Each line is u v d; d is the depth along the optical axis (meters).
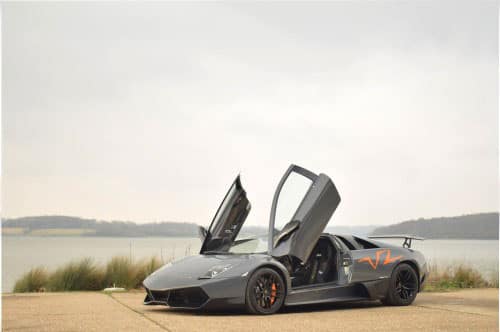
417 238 8.81
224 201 8.36
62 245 69.38
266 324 6.41
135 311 7.75
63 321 6.71
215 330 5.95
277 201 7.87
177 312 7.61
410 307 8.29
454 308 8.16
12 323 6.55
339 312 7.66
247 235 7.98
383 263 8.35
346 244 8.45
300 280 8.03
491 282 13.63
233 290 7.13
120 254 13.57
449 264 14.42
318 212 7.94
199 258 7.95
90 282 12.77
